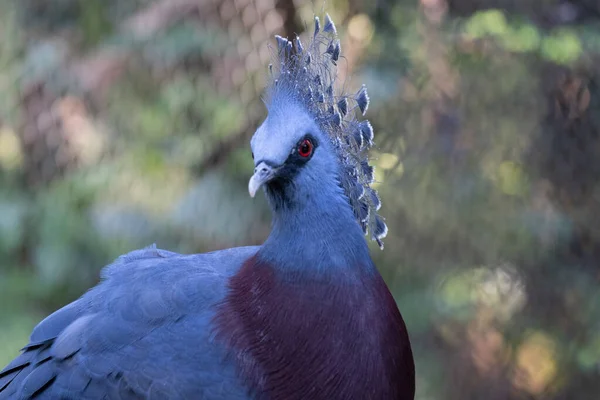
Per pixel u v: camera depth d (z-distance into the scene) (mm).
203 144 11953
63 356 6051
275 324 5637
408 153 11789
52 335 6336
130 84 12344
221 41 11656
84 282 12453
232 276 6133
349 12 11438
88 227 12297
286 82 5922
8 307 12094
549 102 12180
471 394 12367
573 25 12117
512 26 11812
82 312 6348
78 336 6078
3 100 12805
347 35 11375
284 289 5656
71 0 13094
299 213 5680
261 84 11492
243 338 5719
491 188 12117
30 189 12914
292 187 5648
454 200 11992
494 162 12172
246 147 11641
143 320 5980
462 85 11992
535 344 12406
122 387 5852
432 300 12109
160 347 5852
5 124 12906
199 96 11852
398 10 11688
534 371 12438
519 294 12344
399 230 11945
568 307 12258
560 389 12367
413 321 12023
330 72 6023
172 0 11898
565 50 11547
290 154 5559
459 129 12000
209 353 5742
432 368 12258
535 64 12094
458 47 11914
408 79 11688
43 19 13078
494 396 12375
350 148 5992
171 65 12008
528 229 12094
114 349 5953
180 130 12148
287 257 5688
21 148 12938
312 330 5570
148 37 11922
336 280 5621
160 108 12102
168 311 5965
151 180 12258
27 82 12719
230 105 11664
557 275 12250
